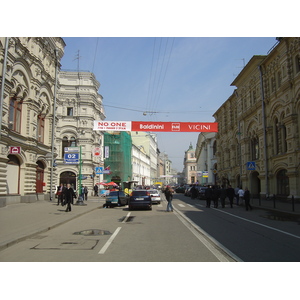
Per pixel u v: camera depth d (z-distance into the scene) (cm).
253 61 2919
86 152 4050
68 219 1448
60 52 2881
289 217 1596
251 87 3109
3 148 1853
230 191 2303
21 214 1587
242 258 703
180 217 1603
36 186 2520
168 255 730
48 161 2723
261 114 2831
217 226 1245
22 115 2211
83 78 4172
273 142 2634
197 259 693
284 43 2325
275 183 2602
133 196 2112
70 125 4059
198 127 2239
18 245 868
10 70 1908
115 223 1367
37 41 2341
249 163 2405
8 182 2044
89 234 1057
